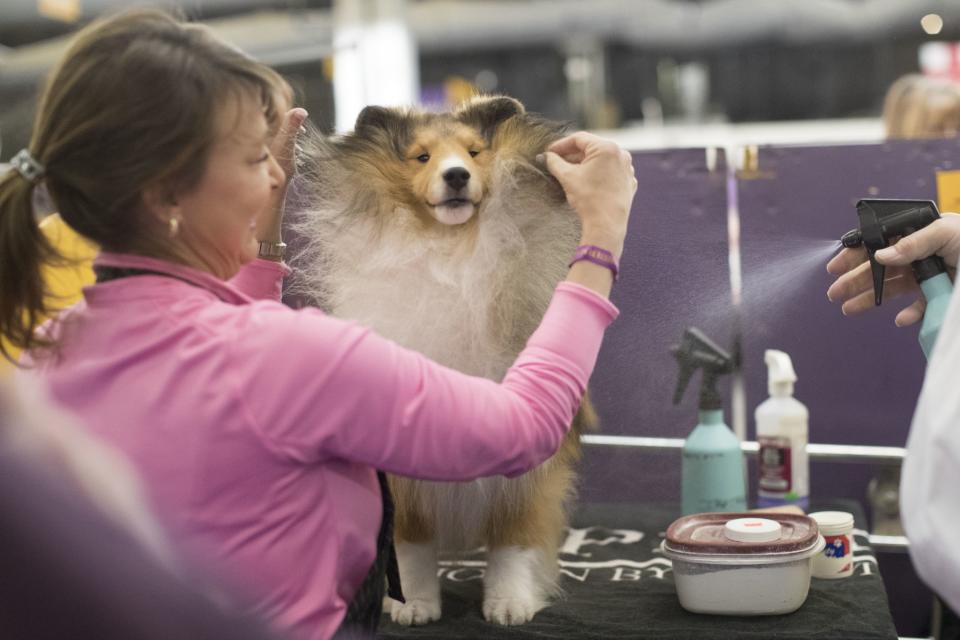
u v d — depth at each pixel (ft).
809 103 14.39
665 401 5.01
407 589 4.11
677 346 4.95
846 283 4.28
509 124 4.32
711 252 4.96
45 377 2.84
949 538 2.57
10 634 2.01
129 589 2.12
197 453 2.74
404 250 4.17
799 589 3.85
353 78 7.46
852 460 5.86
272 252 4.14
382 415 2.85
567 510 4.79
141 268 3.02
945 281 3.75
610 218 3.44
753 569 3.79
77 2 7.77
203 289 3.06
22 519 1.98
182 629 2.26
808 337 5.75
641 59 15.33
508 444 3.01
